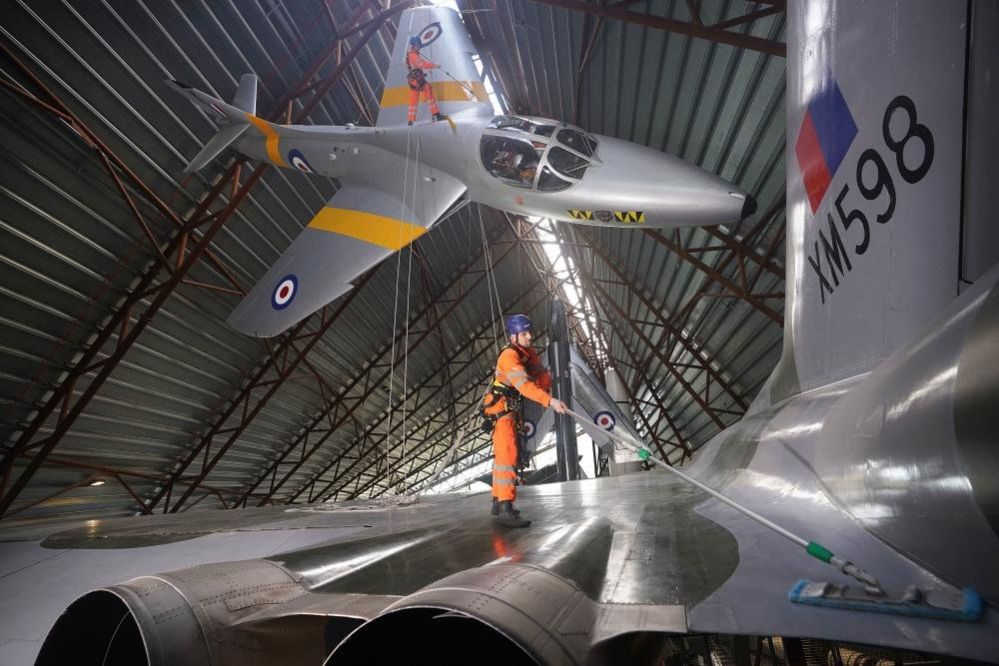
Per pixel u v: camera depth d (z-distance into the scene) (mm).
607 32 9117
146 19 8922
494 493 2945
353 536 3156
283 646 1463
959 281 1221
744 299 11383
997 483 865
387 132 9328
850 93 1577
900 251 1394
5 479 10180
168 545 3475
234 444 17688
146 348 12328
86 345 10859
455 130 8453
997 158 1136
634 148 7555
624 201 7305
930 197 1294
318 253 9234
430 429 29531
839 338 1730
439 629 1251
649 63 9000
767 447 2062
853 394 1494
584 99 11672
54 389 10766
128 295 10992
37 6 7680
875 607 958
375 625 1195
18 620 2482
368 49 13289
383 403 24062
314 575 1783
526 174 7707
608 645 1061
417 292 20734
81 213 9625
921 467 1071
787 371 2219
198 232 11758
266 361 16047
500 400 3131
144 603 1275
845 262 1647
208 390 14914
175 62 9711
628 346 24641
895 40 1396
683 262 13969
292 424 20141
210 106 9438
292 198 13180
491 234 21562
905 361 1218
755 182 9555
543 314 29656
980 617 871
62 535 4328
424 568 1881
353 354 19891
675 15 7844
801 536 1413
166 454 15102
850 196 1592
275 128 10117
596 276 22703
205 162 9727
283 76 11711
